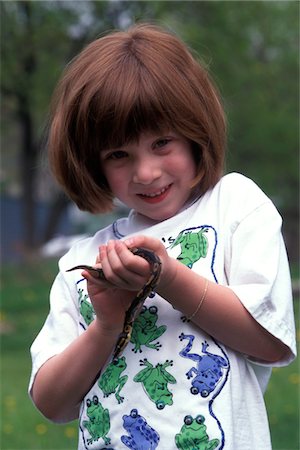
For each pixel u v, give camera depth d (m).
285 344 2.32
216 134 2.54
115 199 2.72
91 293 2.32
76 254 2.74
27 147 21.30
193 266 2.42
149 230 2.53
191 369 2.29
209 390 2.27
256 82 20.67
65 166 2.63
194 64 2.57
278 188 26.98
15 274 18.30
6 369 9.70
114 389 2.36
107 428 2.36
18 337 12.09
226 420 2.24
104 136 2.41
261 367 2.48
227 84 19.48
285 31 21.95
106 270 2.13
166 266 2.17
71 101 2.50
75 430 6.75
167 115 2.40
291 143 22.91
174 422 2.26
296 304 12.40
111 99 2.38
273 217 2.45
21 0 18.03
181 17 18.69
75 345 2.43
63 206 21.89
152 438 2.28
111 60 2.47
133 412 2.32
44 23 18.38
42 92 18.50
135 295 2.33
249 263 2.35
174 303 2.25
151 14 17.55
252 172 24.00
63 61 19.20
